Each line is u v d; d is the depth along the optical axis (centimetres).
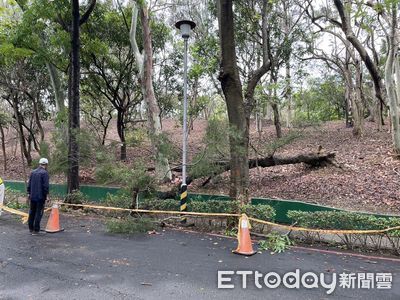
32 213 811
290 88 1912
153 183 1004
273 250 656
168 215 948
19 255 616
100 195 1298
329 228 731
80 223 926
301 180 1296
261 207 802
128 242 715
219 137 866
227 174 1463
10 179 1953
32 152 2772
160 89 2155
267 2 1190
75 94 1148
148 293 443
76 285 470
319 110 3575
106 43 1888
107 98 2188
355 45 1430
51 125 3472
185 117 941
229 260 589
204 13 1956
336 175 1297
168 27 2161
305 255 625
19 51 1230
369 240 695
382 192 1055
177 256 611
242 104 847
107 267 547
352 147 1823
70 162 1141
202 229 852
